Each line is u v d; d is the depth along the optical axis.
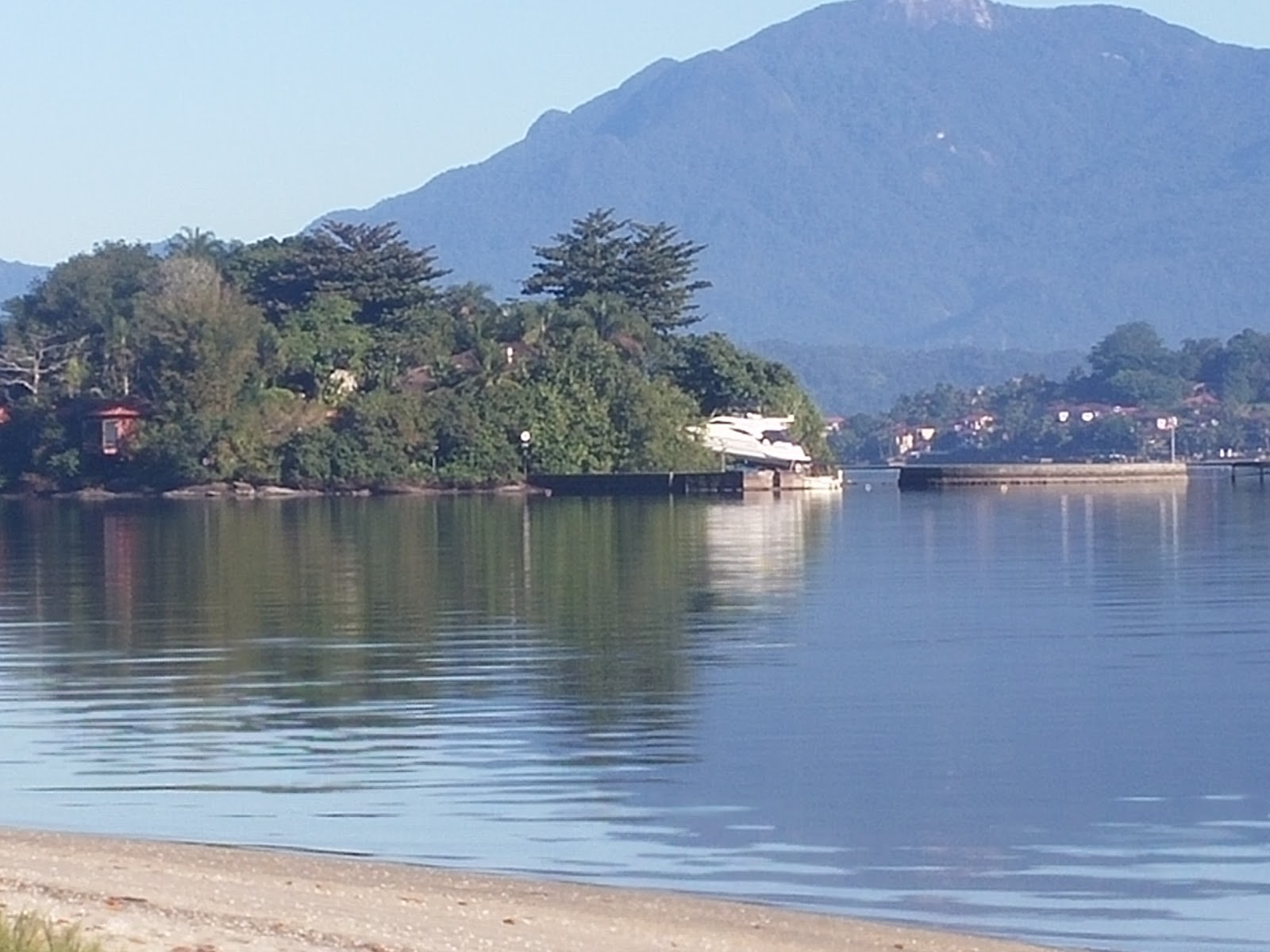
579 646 60.97
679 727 46.31
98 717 48.06
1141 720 47.41
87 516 148.25
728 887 32.44
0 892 28.30
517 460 189.00
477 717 47.72
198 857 33.09
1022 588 80.88
